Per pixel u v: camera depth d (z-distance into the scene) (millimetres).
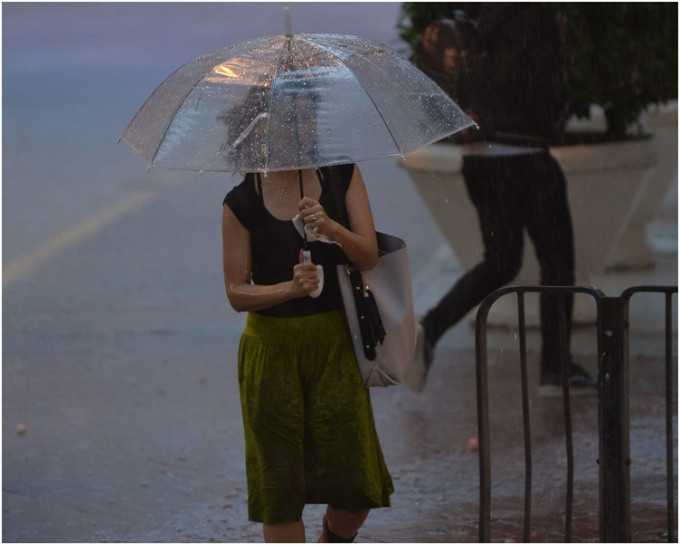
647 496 11492
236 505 11938
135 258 23359
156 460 13258
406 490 12070
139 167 33031
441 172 16219
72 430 14258
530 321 16969
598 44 15953
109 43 45969
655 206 19281
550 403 14445
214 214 27312
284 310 8891
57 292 20922
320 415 8969
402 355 9062
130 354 17391
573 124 17781
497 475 12367
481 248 16703
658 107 17422
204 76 8625
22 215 27641
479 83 14250
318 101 8281
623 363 8914
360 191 8984
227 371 16578
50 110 39469
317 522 11711
